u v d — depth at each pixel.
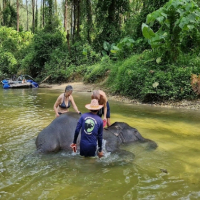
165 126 6.67
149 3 16.23
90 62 20.73
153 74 11.23
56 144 4.57
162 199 2.93
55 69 21.75
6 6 44.69
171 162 4.14
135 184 3.31
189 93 10.36
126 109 9.30
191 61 11.20
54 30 27.86
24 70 25.48
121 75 13.05
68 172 3.69
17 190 3.14
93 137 4.26
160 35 11.34
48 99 11.87
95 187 3.22
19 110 8.70
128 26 19.98
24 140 5.22
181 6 10.36
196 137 5.68
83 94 13.99
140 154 4.56
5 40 29.50
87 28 23.47
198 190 3.15
